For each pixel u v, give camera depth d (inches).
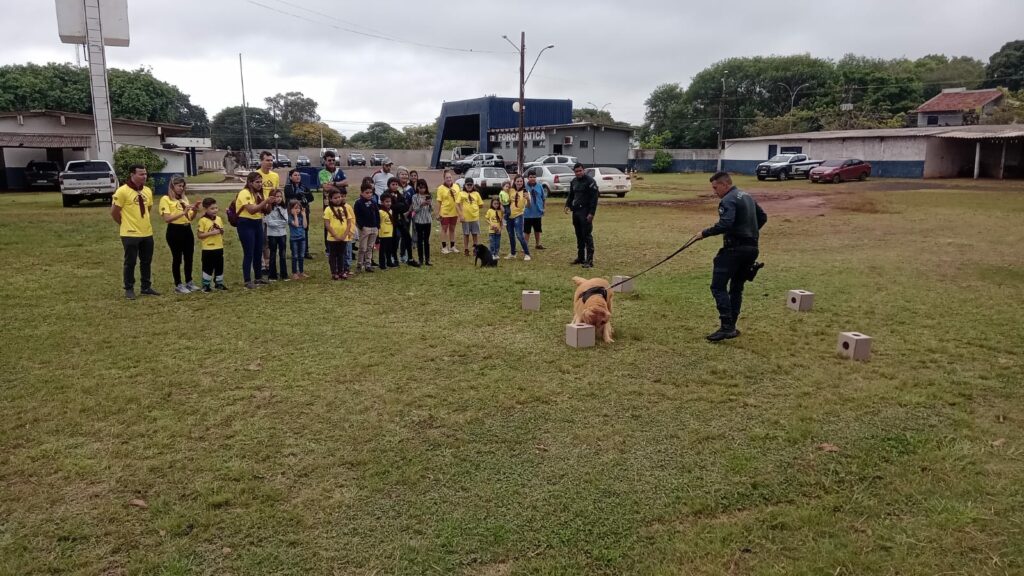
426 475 152.4
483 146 2078.0
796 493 144.4
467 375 219.0
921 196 956.0
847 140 1622.8
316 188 1026.7
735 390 204.4
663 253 490.9
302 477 151.6
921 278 376.8
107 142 879.7
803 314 297.4
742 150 1971.0
